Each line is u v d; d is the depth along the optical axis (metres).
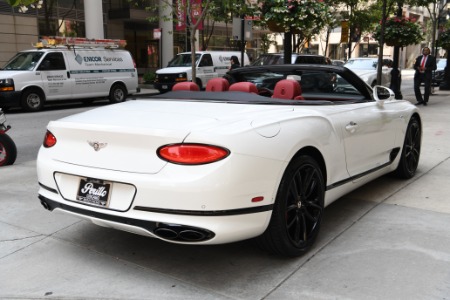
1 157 6.57
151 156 2.91
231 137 2.88
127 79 17.20
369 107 4.50
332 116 3.84
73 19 26.02
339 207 4.60
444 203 4.69
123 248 3.64
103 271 3.26
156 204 2.84
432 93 18.92
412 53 59.25
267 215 3.07
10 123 11.71
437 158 6.76
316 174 3.55
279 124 3.24
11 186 5.39
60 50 14.97
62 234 3.93
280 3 8.23
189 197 2.77
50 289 3.01
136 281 3.11
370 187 5.30
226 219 2.85
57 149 3.34
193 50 11.98
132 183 2.90
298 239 3.42
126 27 30.42
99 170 3.06
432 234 3.86
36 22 23.70
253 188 2.94
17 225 4.13
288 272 3.21
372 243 3.69
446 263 3.31
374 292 2.92
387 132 4.79
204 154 2.80
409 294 2.89
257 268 3.28
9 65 14.92
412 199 4.84
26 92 14.06
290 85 4.07
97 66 16.05
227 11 13.05
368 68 17.59
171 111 3.47
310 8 8.22
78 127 3.19
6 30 22.45
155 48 32.28
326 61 18.59
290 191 3.31
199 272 3.23
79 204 3.16
